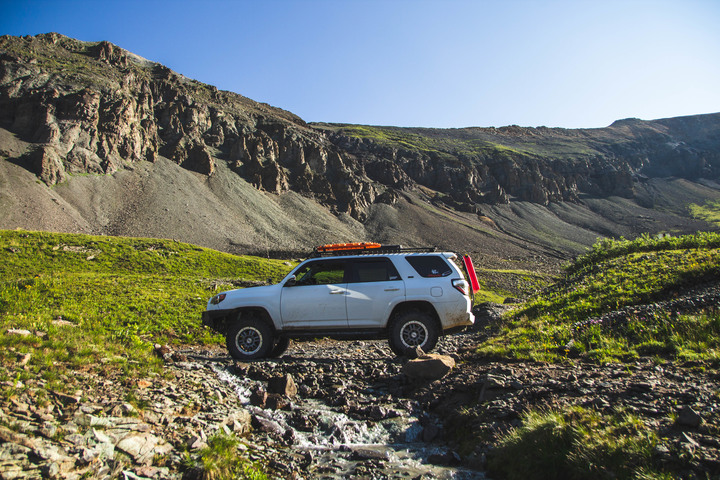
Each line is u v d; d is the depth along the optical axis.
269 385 7.55
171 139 184.50
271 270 59.06
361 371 8.69
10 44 182.12
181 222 138.38
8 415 4.41
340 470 4.74
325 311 9.35
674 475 3.54
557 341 9.60
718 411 4.39
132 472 4.10
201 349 12.14
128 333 10.58
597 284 14.57
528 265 161.88
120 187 143.50
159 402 5.80
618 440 4.08
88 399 5.27
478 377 7.14
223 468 4.41
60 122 147.38
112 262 48.06
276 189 193.00
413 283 9.27
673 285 11.70
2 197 110.75
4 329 7.11
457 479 4.45
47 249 46.56
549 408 5.11
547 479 4.08
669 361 6.62
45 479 3.64
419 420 6.23
